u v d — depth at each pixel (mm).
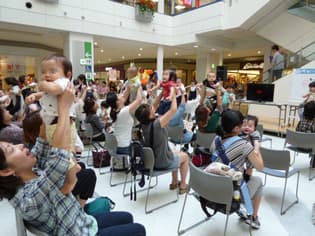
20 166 896
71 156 962
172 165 2539
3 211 2344
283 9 7887
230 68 16734
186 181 2801
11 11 6605
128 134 3033
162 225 2164
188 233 2049
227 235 2031
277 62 7848
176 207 2482
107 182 3092
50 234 974
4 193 876
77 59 8047
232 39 10883
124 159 3439
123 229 1268
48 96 915
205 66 12555
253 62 15148
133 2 9227
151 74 3982
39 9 7043
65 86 881
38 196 888
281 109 6711
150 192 2816
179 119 3588
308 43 7492
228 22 8727
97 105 4316
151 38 9992
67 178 945
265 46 10180
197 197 2006
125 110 2938
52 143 933
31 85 3973
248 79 15336
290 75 7266
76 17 7789
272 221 2256
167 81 3395
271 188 2979
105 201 1801
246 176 2045
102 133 3852
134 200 2609
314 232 2090
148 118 2412
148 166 2412
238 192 1739
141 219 2252
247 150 1779
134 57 16750
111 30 8703
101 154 3572
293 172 2496
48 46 12039
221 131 1911
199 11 9500
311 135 3131
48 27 7289
